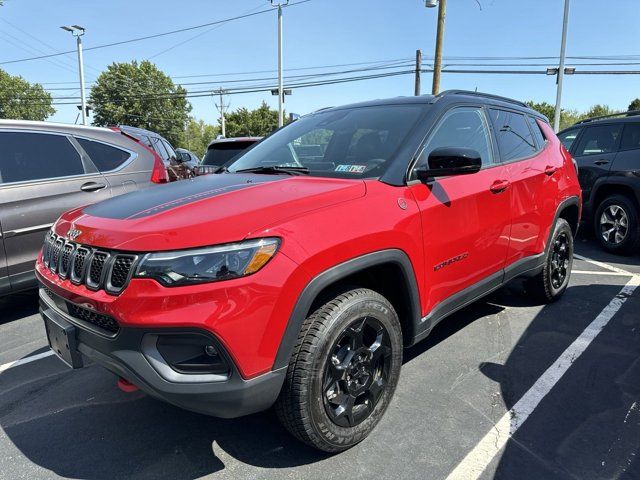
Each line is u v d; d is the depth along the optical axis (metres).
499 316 4.19
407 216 2.53
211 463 2.40
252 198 2.26
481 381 3.11
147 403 2.98
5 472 2.37
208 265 1.89
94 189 4.68
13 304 4.90
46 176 4.43
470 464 2.34
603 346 3.60
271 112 63.06
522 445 2.47
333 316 2.18
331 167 2.86
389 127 3.00
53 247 2.48
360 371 2.39
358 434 2.40
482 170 3.27
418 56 25.27
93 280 2.08
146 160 5.23
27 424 2.78
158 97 62.03
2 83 71.38
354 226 2.26
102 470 2.37
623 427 2.61
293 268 2.01
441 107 3.10
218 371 1.96
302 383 2.10
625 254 6.42
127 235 2.01
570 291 4.84
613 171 6.34
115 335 1.98
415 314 2.66
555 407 2.81
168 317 1.86
